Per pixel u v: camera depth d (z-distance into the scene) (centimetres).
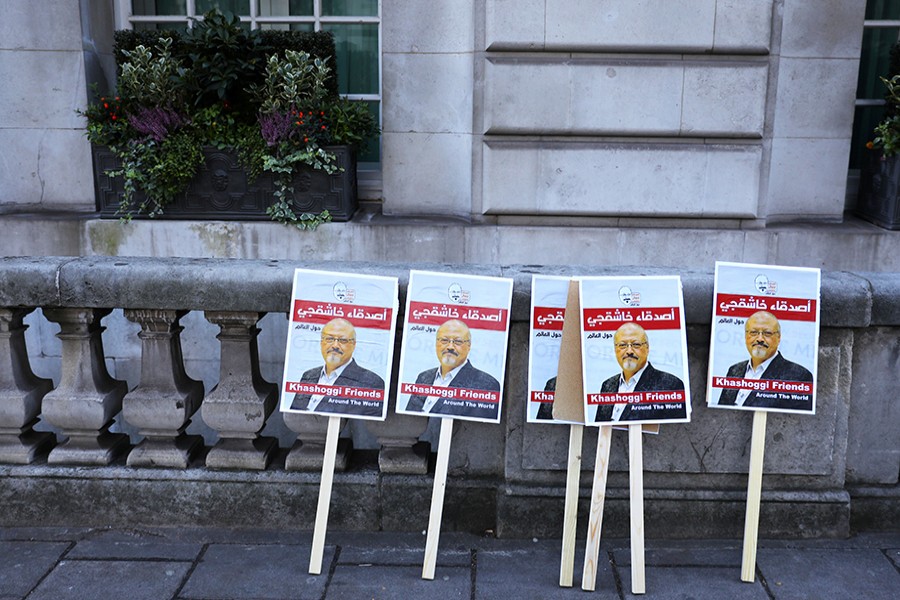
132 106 732
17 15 747
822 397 343
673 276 322
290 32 750
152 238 737
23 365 373
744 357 327
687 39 698
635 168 726
